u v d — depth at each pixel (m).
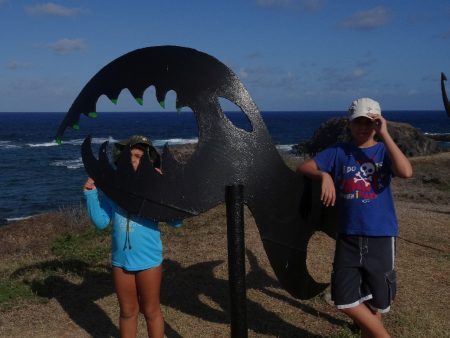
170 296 4.84
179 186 3.28
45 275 5.49
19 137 64.06
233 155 3.29
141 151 3.40
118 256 3.37
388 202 3.19
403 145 24.58
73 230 8.43
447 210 10.41
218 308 4.58
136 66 3.37
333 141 23.94
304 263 3.62
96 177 3.46
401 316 4.30
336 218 3.50
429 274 5.29
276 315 4.39
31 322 4.34
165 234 7.07
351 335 3.94
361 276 3.22
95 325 4.28
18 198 21.53
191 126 97.25
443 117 143.12
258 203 3.35
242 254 3.28
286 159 12.72
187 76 3.29
